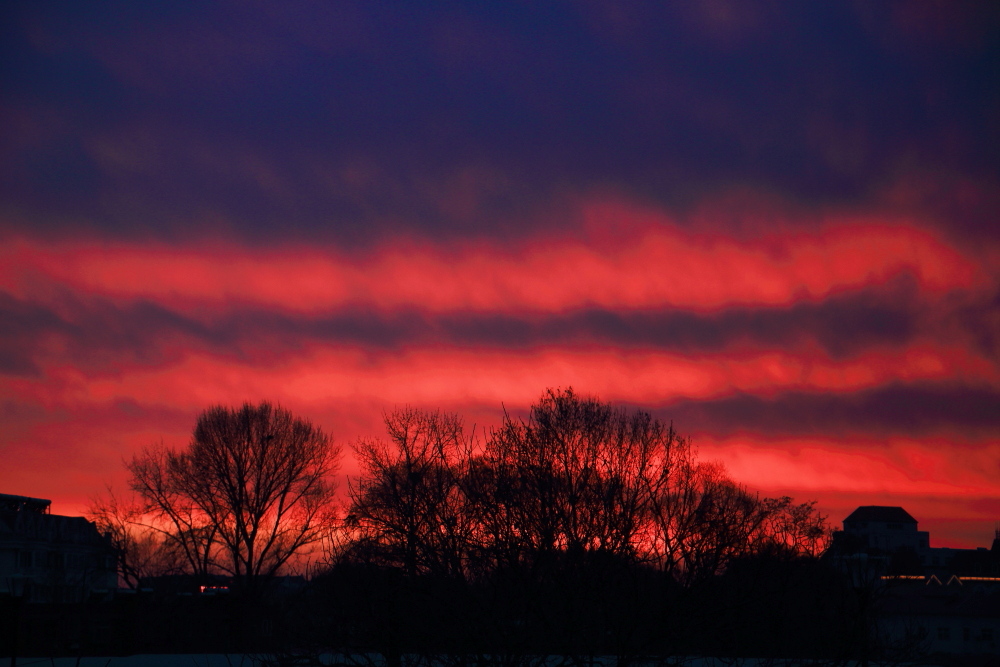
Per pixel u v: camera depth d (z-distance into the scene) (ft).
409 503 86.79
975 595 224.94
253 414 185.06
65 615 137.90
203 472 181.06
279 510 182.50
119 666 119.85
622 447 92.27
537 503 85.35
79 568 266.98
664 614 85.25
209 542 181.47
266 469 181.27
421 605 85.56
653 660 83.25
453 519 85.20
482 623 81.15
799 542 95.86
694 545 87.76
